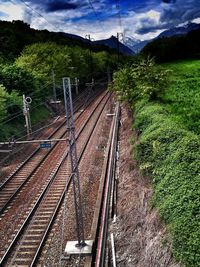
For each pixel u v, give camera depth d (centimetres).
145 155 2281
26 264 1731
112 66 12206
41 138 4131
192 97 3475
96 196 2452
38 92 5447
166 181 1777
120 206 2209
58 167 3083
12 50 7681
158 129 2366
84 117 5441
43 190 2578
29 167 3120
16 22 10231
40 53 6656
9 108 4206
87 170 2991
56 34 12325
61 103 6525
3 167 3136
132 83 4062
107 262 1733
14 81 4897
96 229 1995
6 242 1925
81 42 15150
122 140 3769
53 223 2114
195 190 1527
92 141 4009
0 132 3678
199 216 1390
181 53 10250
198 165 1686
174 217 1494
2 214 2247
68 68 7038
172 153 1975
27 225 2092
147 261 1508
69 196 2469
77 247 1817
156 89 3525
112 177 2738
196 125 2447
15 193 2548
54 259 1762
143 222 1792
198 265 1230
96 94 8238
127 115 4703
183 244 1340
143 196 1962
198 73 5428
